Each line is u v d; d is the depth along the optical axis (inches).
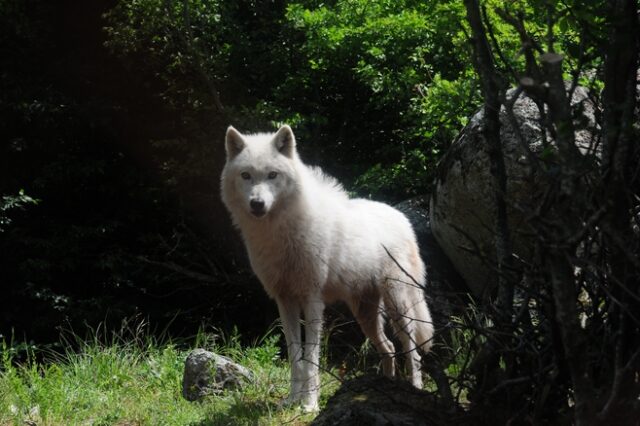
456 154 271.7
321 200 224.4
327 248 219.9
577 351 94.9
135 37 405.4
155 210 459.8
